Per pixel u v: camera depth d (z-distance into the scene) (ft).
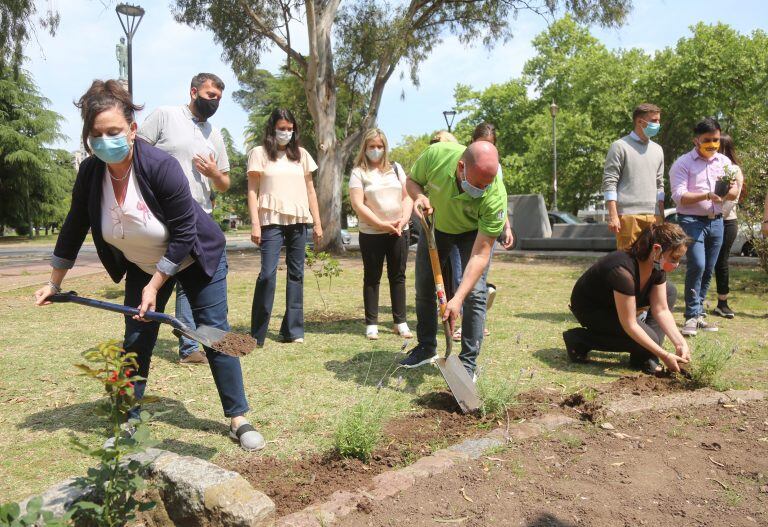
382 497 7.67
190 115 14.28
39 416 10.90
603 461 8.96
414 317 20.90
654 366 13.82
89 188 8.94
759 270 33.30
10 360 14.75
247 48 57.82
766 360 14.53
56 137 131.75
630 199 18.42
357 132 59.21
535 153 118.42
